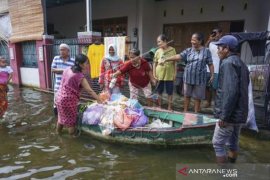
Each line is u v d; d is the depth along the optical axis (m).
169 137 4.71
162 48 6.54
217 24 9.76
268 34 5.28
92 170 4.16
